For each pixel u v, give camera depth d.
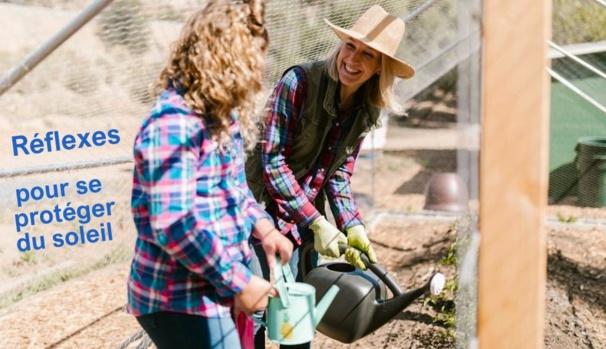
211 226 1.73
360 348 3.63
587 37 6.75
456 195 6.13
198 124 1.65
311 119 2.49
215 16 1.63
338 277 2.44
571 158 7.00
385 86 2.50
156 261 1.74
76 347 3.77
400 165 8.76
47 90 3.63
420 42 4.95
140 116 3.75
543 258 1.59
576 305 4.33
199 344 1.78
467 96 2.52
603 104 6.82
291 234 2.69
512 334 1.63
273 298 2.08
